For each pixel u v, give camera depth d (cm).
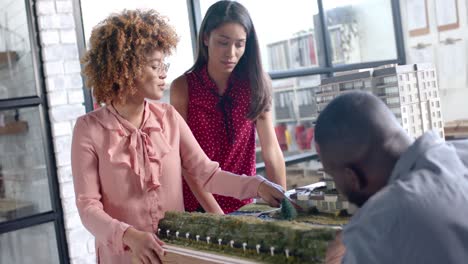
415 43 409
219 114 163
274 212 126
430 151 78
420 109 129
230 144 164
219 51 154
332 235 88
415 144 79
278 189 126
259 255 96
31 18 242
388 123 79
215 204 148
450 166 78
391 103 126
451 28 384
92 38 124
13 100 238
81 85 254
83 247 255
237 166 167
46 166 247
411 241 72
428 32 398
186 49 299
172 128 134
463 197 74
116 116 126
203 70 165
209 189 138
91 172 122
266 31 343
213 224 108
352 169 80
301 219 118
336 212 118
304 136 364
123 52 118
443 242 71
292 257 91
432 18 394
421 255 71
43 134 246
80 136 123
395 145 79
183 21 298
